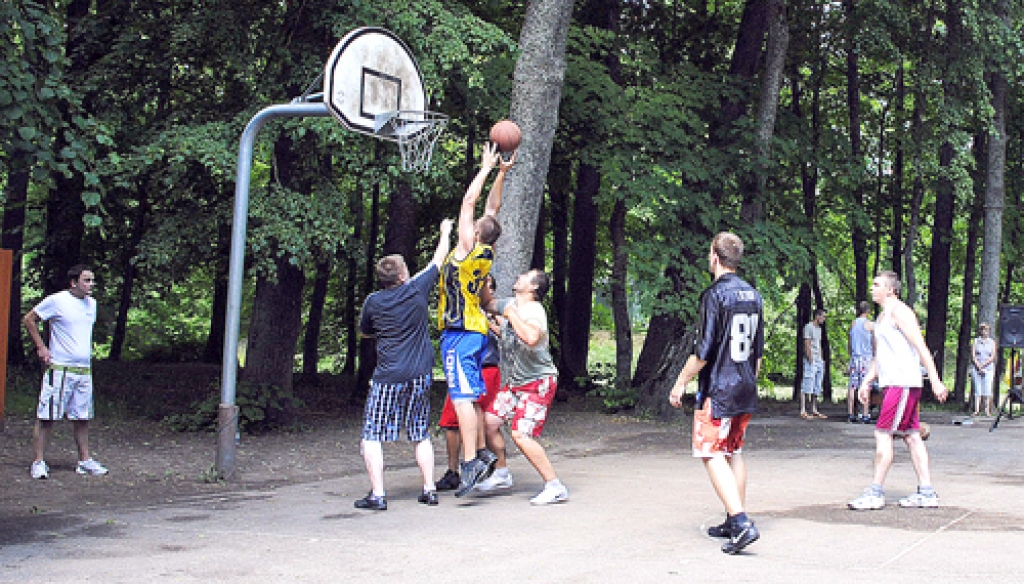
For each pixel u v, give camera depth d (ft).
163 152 38.47
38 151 23.35
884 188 78.95
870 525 21.30
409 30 40.16
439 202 64.18
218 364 86.69
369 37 32.09
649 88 55.98
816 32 67.51
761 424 51.96
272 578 16.70
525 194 39.09
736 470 20.11
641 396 53.36
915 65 63.72
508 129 26.20
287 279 44.39
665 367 52.34
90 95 42.78
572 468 32.17
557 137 54.39
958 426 52.08
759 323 19.52
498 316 26.37
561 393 63.87
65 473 30.45
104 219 55.72
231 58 40.78
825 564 17.43
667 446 40.19
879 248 83.15
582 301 70.69
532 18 39.24
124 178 38.78
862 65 76.18
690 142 53.31
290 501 25.38
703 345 19.02
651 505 24.26
